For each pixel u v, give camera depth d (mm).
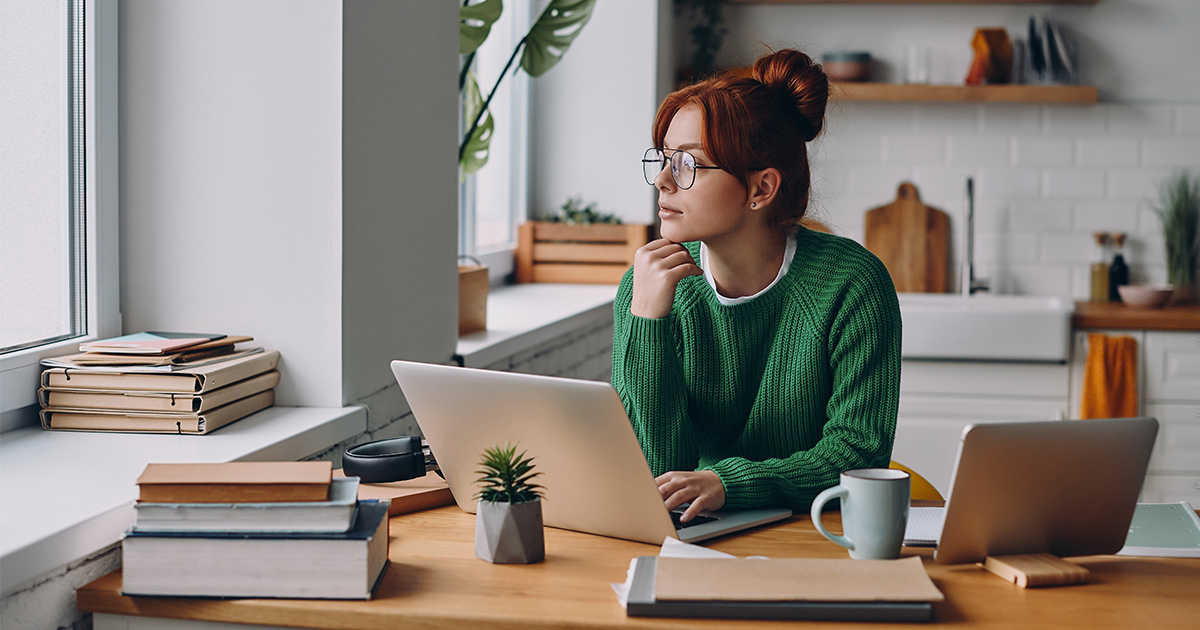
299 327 1794
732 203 1468
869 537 1174
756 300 1568
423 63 2080
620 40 3818
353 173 1790
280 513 1087
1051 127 3965
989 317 3553
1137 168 3938
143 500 1094
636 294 1520
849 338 1516
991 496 1144
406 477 1477
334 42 1723
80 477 1321
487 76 3484
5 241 1550
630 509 1259
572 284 3703
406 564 1193
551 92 3893
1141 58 3898
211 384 1581
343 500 1100
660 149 1541
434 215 2166
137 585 1096
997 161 4004
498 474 1203
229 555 1086
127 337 1702
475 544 1234
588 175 3898
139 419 1574
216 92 1771
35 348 1614
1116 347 3500
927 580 1064
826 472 1435
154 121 1794
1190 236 3873
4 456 1428
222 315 1813
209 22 1761
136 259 1821
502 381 1254
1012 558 1183
